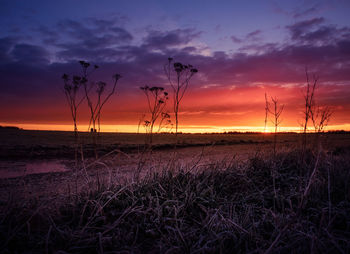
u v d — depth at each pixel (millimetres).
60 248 2229
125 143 13695
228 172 4590
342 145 9039
